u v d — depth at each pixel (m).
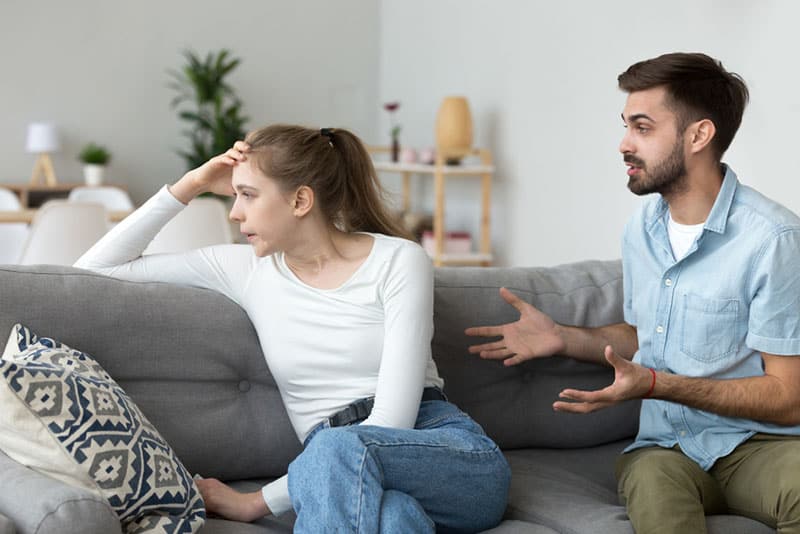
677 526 1.88
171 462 1.82
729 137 2.15
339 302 2.05
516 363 2.37
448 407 2.11
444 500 1.87
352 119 8.25
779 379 2.04
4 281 1.97
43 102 7.48
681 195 2.16
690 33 4.79
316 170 2.05
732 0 4.50
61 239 4.48
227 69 7.38
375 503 1.72
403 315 2.01
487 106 6.62
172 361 2.11
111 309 2.05
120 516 1.71
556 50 5.85
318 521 1.71
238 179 2.04
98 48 7.57
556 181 5.93
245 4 7.90
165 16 7.71
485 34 6.62
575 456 2.49
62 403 1.69
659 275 2.23
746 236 2.09
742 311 2.11
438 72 7.28
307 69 8.11
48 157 7.48
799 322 2.04
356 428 1.82
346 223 2.21
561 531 1.96
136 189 7.76
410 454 1.83
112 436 1.72
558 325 2.40
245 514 1.94
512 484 2.18
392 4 8.01
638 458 2.10
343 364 2.05
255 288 2.14
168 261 2.22
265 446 2.19
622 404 2.56
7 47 7.37
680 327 2.18
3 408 1.66
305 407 2.10
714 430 2.12
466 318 2.42
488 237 6.44
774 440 2.08
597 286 2.60
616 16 5.32
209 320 2.14
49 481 1.58
